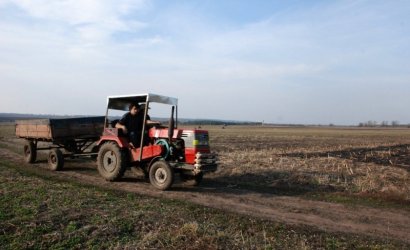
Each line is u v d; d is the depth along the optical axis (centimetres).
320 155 2256
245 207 946
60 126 1463
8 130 4631
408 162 2088
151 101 1196
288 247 666
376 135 6425
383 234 769
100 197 955
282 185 1243
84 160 1725
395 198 1077
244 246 659
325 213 918
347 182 1269
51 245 658
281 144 3369
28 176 1240
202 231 709
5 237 682
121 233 710
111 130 1271
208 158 1141
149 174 1164
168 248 645
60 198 920
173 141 1171
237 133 5984
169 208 882
